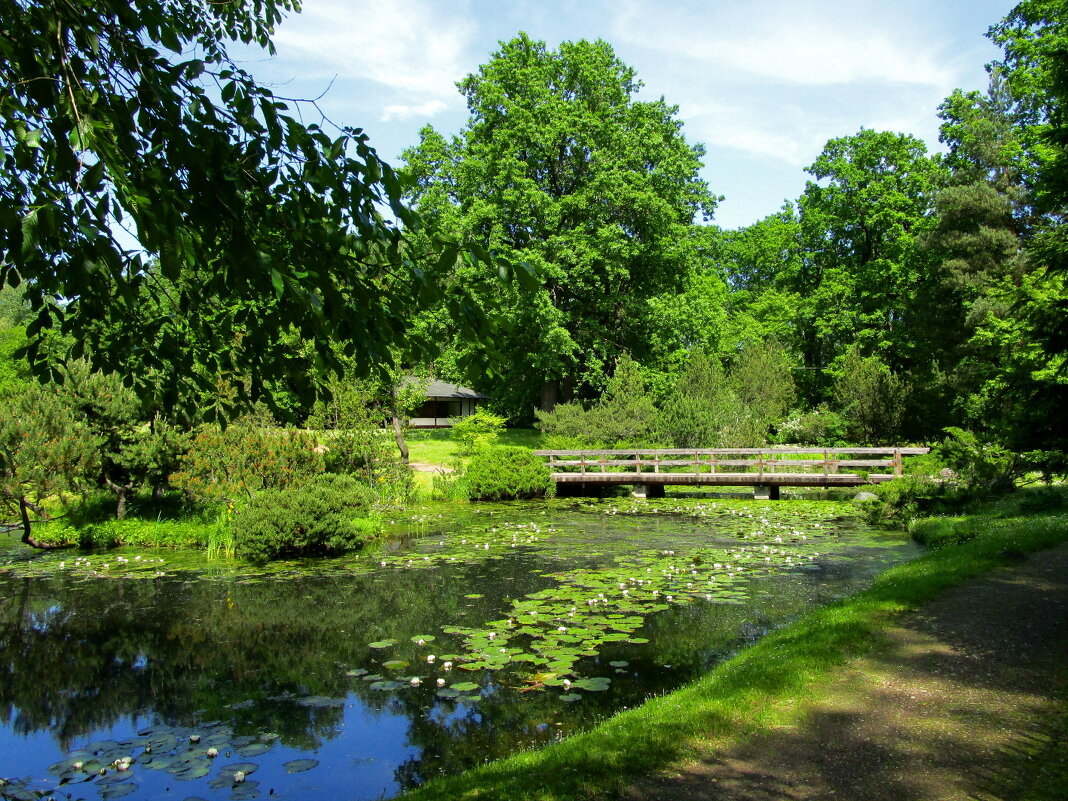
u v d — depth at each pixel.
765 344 34.03
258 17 4.52
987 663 5.33
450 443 32.34
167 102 2.65
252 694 6.01
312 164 2.85
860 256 37.75
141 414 13.88
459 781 4.01
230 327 3.64
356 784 4.47
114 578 10.73
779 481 19.78
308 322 3.13
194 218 2.75
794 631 6.68
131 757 4.86
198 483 13.69
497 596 9.19
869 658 5.61
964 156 27.62
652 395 29.44
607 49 31.95
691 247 30.88
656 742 4.23
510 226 29.08
